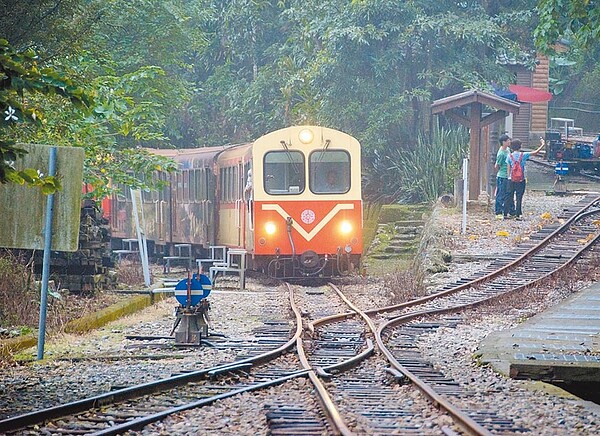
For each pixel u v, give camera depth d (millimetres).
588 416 27141
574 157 117438
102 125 68062
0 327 43094
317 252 69625
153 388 30688
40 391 30875
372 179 103875
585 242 70375
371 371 35375
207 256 87188
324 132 70125
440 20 102438
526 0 110875
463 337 44375
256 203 69312
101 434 23828
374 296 62031
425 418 26328
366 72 105625
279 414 26672
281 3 115812
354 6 104000
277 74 114812
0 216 37281
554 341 40562
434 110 83750
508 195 80312
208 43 113250
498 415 26734
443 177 96500
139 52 88062
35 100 49562
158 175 91938
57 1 47625
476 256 68438
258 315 52812
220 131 124750
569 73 181750
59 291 52125
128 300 54812
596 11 65750
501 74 106688
